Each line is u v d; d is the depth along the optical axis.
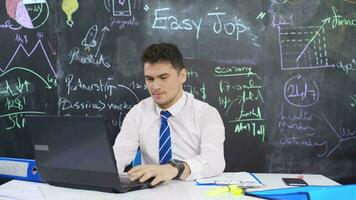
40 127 1.41
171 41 2.46
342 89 2.45
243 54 2.45
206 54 2.45
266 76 2.45
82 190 1.41
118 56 2.48
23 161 1.66
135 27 2.47
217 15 2.44
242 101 2.46
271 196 1.30
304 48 2.43
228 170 2.47
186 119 1.98
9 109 2.54
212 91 2.46
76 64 2.50
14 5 2.51
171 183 1.51
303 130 2.45
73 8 2.48
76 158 1.36
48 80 2.51
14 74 2.53
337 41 2.44
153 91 1.87
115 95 2.49
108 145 1.26
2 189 1.45
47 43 2.50
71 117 1.31
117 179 1.31
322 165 2.46
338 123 2.45
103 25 2.48
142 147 2.01
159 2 2.46
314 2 2.43
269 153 2.46
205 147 1.81
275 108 2.45
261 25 2.43
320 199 1.28
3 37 2.52
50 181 1.48
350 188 1.30
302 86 2.44
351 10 2.44
